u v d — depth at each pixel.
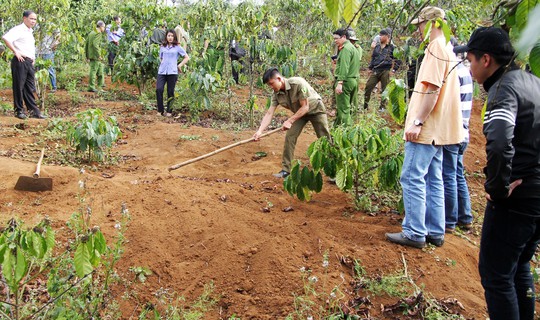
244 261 3.83
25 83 8.08
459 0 7.23
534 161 2.63
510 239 2.72
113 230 4.08
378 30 12.21
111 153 6.66
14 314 2.75
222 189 5.20
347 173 4.62
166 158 6.68
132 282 3.49
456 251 4.20
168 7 11.48
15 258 2.24
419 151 3.97
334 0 1.43
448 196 4.56
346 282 3.62
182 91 9.20
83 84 12.41
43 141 6.51
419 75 3.92
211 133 7.86
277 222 4.41
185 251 3.96
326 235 4.16
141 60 10.64
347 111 7.62
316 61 14.03
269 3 11.30
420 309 3.35
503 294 2.78
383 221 4.64
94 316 2.79
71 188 4.88
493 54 2.66
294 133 5.79
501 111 2.56
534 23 1.17
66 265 3.10
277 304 3.37
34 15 8.00
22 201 4.54
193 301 3.44
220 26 8.62
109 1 14.39
